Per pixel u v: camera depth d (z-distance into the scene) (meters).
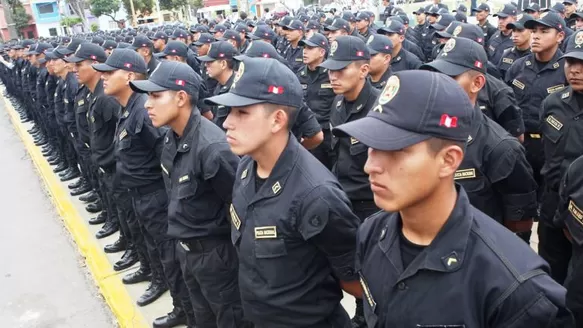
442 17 8.14
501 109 3.86
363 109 3.40
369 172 1.33
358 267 1.67
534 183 2.61
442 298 1.32
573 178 2.21
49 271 4.86
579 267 1.99
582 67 2.90
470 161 2.53
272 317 2.13
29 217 6.38
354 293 2.13
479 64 2.72
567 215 2.25
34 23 39.62
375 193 1.34
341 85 3.39
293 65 8.32
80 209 6.25
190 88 2.77
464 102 1.30
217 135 2.71
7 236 5.80
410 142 1.25
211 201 2.69
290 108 2.07
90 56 4.41
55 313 4.13
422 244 1.41
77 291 4.45
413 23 16.59
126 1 33.00
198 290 2.97
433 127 1.25
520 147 2.56
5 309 4.24
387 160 1.29
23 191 7.48
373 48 4.45
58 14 39.91
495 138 2.57
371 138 1.27
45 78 7.97
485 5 9.07
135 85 2.74
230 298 2.78
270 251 2.06
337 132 1.37
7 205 6.92
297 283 2.08
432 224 1.37
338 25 7.95
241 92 2.01
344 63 3.33
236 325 2.81
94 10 32.06
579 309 1.99
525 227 2.75
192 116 2.78
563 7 7.82
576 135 3.06
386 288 1.45
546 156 3.32
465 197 1.39
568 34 5.65
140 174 3.51
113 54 3.66
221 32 11.37
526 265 1.29
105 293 4.25
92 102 4.32
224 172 2.58
